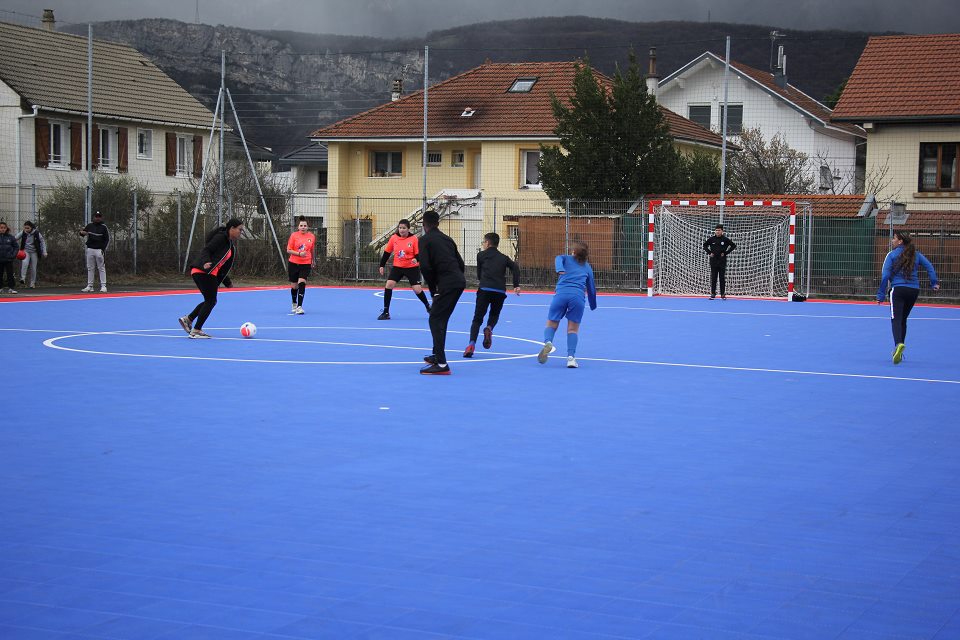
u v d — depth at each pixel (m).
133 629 4.74
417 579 5.46
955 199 37.38
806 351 17.48
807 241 33.19
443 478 7.79
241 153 52.38
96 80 46.94
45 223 34.19
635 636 4.71
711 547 6.08
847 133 56.03
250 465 8.16
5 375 13.21
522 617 4.93
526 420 10.39
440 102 48.94
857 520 6.72
